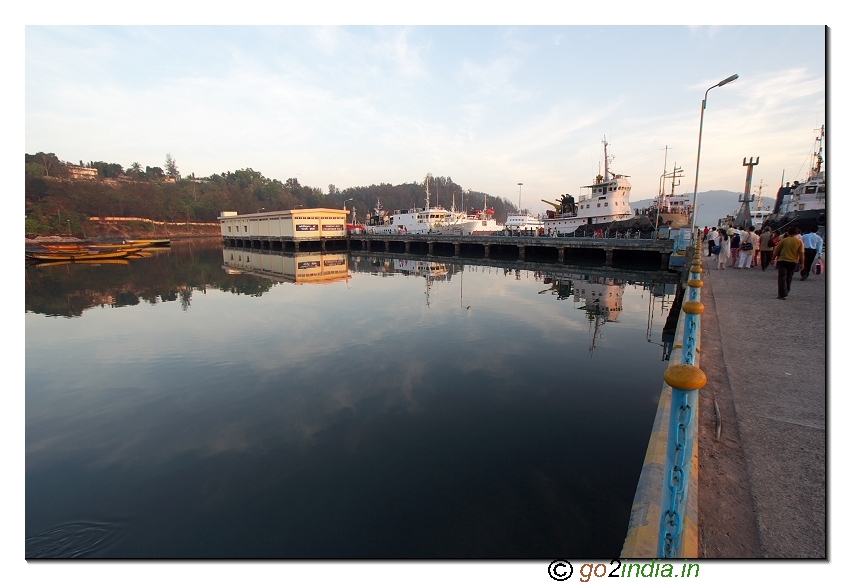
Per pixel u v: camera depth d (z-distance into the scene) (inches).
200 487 212.8
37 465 236.2
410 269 1366.9
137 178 4594.0
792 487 117.1
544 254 1598.2
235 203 4635.8
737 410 165.6
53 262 1606.8
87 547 171.9
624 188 1512.1
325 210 2138.3
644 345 442.3
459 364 394.6
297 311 689.6
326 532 177.8
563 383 338.3
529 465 221.9
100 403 323.6
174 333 546.9
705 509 110.0
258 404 316.5
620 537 168.4
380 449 244.4
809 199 1134.4
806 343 250.8
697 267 374.0
